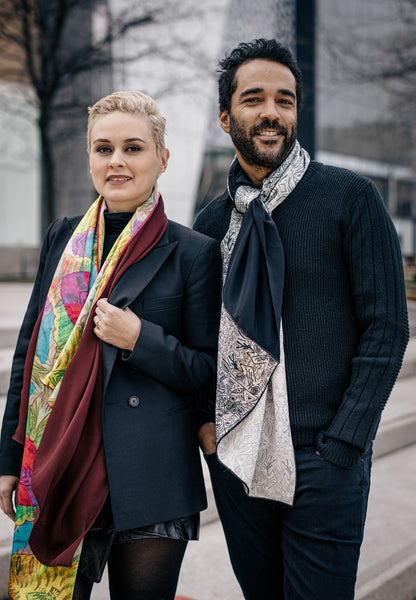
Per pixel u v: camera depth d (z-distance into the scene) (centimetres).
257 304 167
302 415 167
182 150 1784
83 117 1395
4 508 176
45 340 170
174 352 161
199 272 172
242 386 164
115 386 164
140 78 1359
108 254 174
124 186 167
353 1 2136
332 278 167
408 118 1467
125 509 155
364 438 159
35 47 1283
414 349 641
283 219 172
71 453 155
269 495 168
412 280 756
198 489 167
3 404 398
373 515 326
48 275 180
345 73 1275
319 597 164
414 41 1214
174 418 167
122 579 165
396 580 267
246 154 174
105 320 159
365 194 166
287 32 870
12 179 1973
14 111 1519
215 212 197
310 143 905
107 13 1243
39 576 164
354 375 162
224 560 277
